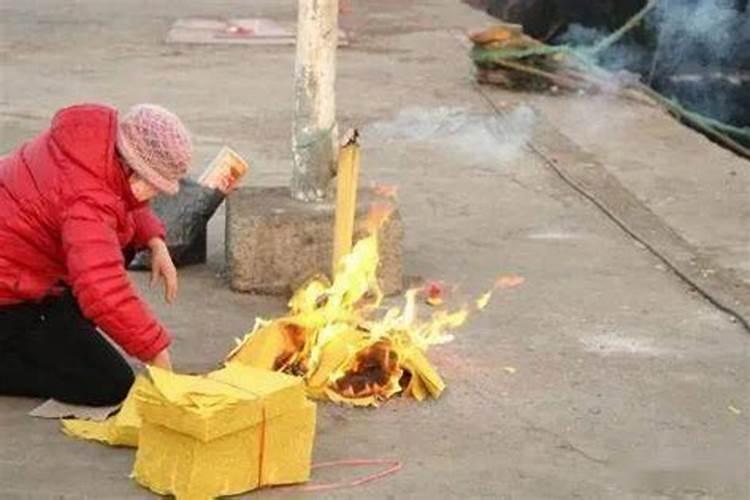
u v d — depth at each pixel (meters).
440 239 11.19
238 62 18.91
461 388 8.18
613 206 12.24
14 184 7.49
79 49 19.70
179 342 8.79
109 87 16.95
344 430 7.55
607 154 14.31
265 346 7.89
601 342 9.04
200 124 15.01
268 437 6.74
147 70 18.17
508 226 11.62
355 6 25.00
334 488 6.89
